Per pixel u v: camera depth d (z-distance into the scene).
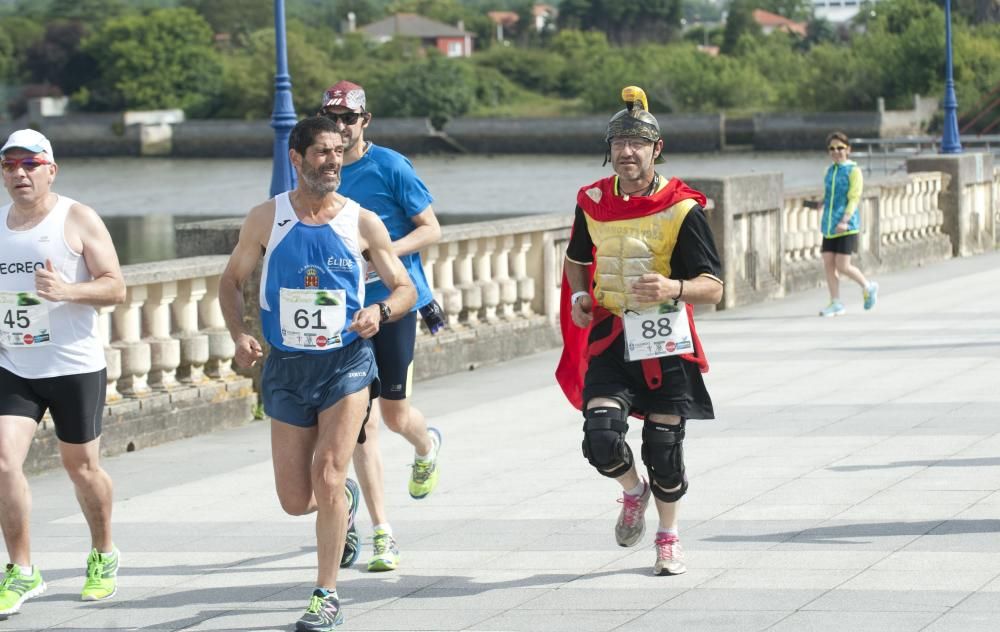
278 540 18.59
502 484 20.95
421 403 28.56
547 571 16.44
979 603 14.44
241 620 15.23
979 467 20.41
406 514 19.47
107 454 24.75
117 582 16.89
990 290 44.25
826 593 15.02
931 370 29.28
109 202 182.00
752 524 17.95
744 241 42.94
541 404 27.89
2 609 15.46
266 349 27.78
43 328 15.73
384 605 15.45
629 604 15.02
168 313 26.53
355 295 15.10
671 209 15.45
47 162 15.76
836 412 25.14
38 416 16.05
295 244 14.96
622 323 15.68
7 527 15.83
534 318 35.44
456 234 32.44
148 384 26.19
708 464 21.44
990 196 59.62
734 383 28.84
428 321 18.25
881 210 51.94
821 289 46.75
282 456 15.24
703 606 14.81
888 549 16.53
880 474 20.28
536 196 174.12
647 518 18.50
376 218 15.25
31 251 15.68
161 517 20.11
